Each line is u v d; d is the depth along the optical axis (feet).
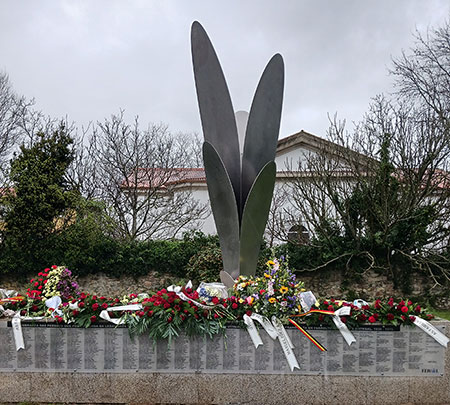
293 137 49.75
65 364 12.23
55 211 36.65
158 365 12.16
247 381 12.12
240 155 16.39
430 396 12.13
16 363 12.26
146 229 48.52
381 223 33.45
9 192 36.27
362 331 12.21
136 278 37.55
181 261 36.91
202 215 52.90
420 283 34.68
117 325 12.16
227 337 12.17
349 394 12.12
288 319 12.20
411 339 12.22
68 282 14.70
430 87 39.70
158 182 53.21
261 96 15.61
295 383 12.12
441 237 34.19
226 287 14.64
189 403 12.10
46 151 37.14
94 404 12.15
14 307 13.12
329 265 35.60
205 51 15.71
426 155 33.22
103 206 40.73
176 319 11.87
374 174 35.04
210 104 15.74
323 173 38.19
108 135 53.21
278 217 44.27
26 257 36.19
